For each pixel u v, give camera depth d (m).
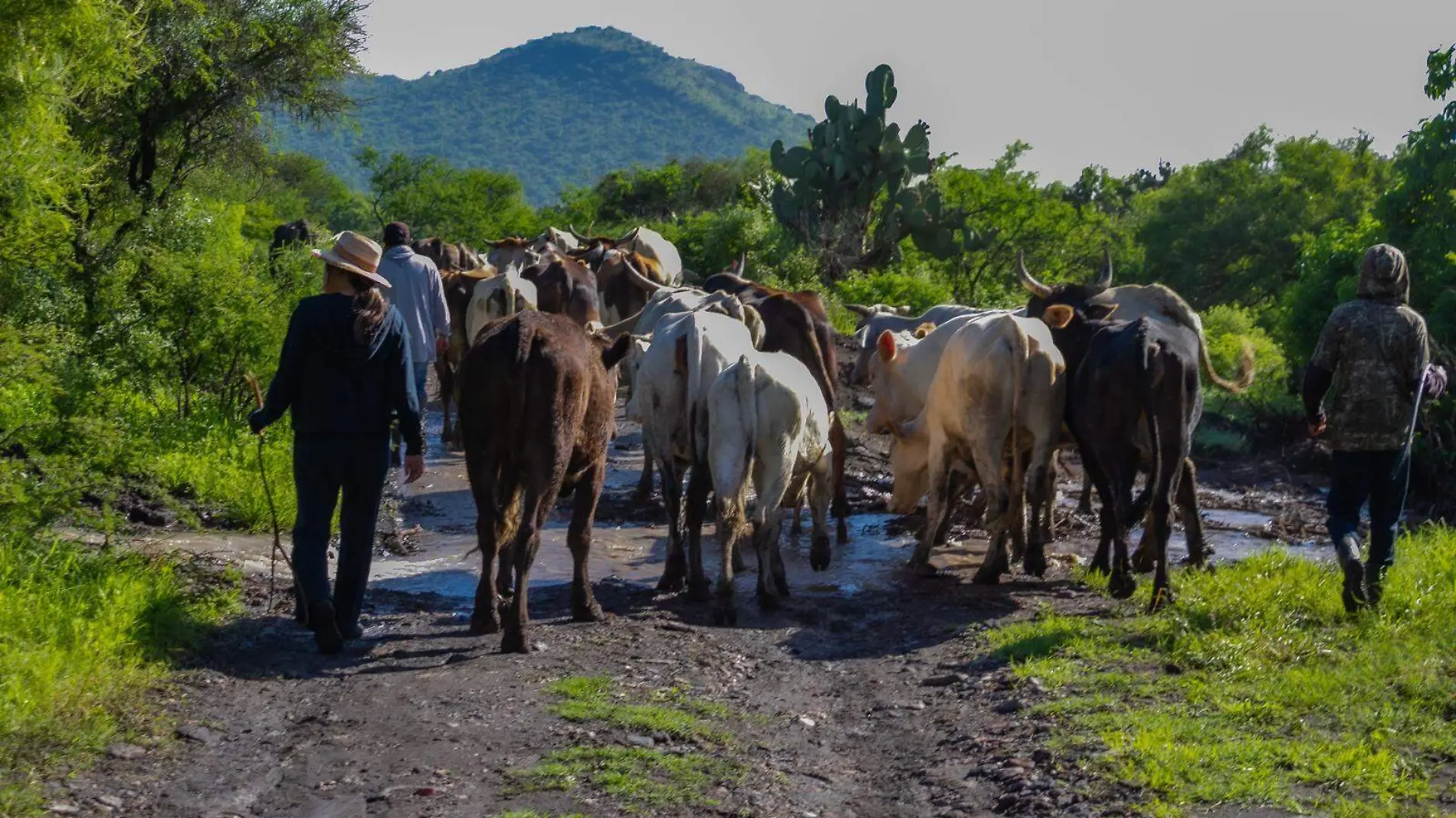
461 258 25.47
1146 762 5.19
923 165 35.25
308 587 6.89
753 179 63.66
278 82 16.86
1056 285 10.70
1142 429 8.36
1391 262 7.23
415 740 5.54
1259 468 15.80
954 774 5.41
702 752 5.59
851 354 21.27
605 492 12.72
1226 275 50.09
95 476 8.04
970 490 12.61
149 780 5.04
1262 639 6.78
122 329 11.53
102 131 14.42
